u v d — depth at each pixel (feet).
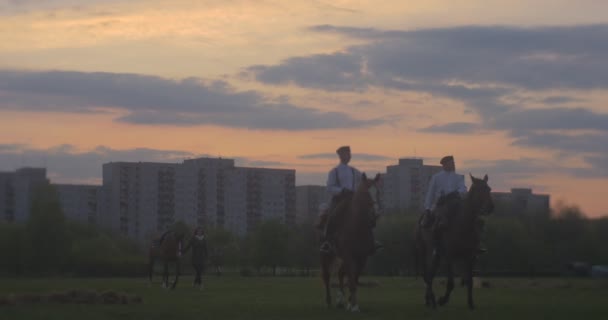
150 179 339.98
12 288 109.70
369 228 62.54
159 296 88.17
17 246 127.95
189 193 370.12
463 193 67.67
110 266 187.32
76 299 69.10
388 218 250.37
